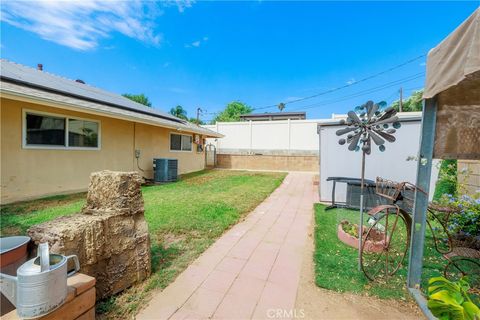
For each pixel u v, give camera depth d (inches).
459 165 175.6
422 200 82.0
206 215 166.1
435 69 68.9
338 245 122.0
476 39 53.0
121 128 306.8
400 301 78.8
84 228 67.7
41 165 217.0
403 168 199.6
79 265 62.9
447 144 86.3
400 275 94.5
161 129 387.2
